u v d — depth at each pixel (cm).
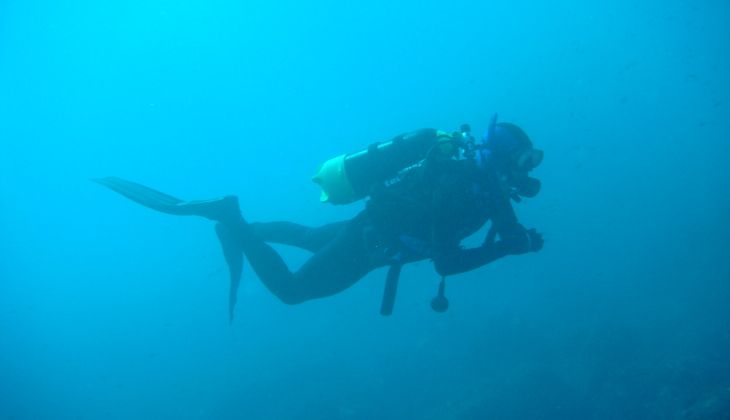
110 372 2586
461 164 310
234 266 454
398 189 333
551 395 1182
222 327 2461
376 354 1691
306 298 406
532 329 1533
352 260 381
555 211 2839
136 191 446
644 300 1630
